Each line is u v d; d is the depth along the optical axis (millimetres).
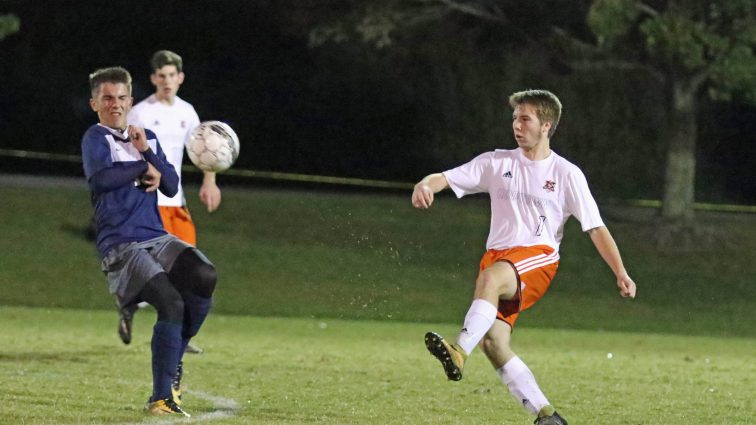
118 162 23984
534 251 21281
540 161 21625
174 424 21938
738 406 28297
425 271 68938
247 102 100250
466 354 19969
